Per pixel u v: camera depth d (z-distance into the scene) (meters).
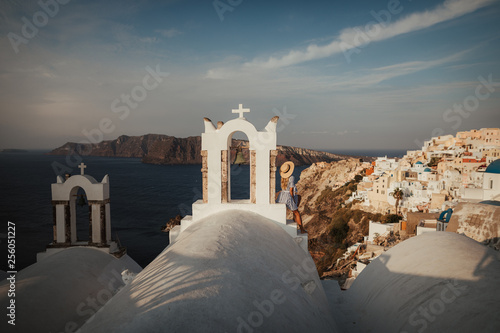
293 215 8.64
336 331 4.88
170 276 3.73
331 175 132.00
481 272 4.07
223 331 2.80
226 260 4.23
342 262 44.12
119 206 107.75
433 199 61.34
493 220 8.54
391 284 5.19
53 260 7.04
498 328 3.04
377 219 71.25
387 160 100.44
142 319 2.82
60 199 8.55
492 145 73.62
